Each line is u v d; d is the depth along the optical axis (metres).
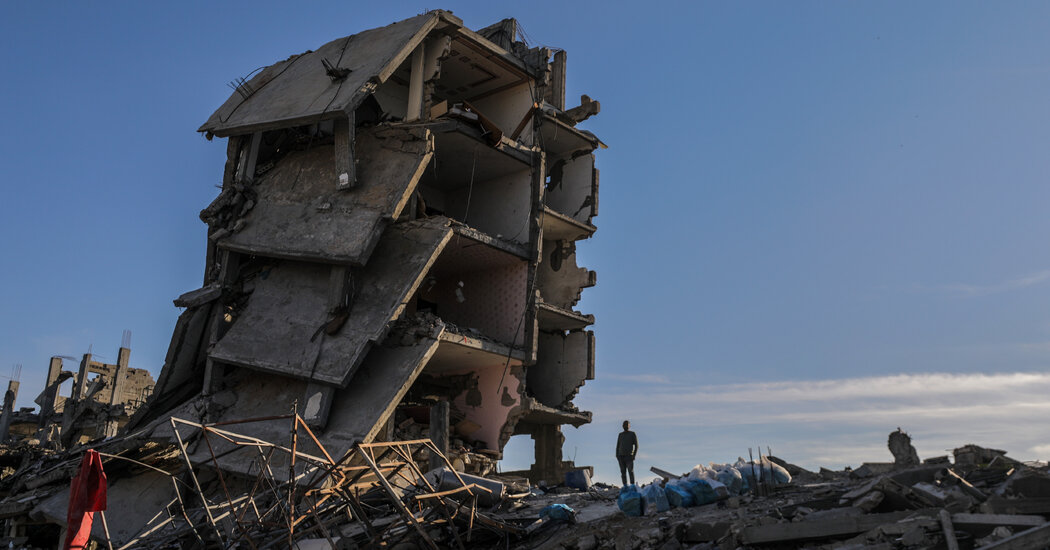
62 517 18.62
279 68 26.17
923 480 10.04
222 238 22.83
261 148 24.16
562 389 30.42
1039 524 7.64
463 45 25.41
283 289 21.81
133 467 20.42
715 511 11.62
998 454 10.88
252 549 11.52
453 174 27.23
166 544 13.63
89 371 46.16
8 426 42.28
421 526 11.70
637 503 12.41
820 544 9.06
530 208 26.33
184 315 21.64
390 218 20.55
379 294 20.70
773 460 14.24
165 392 22.08
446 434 18.08
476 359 25.17
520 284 25.97
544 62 28.53
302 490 12.09
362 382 19.84
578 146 31.16
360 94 21.02
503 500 13.55
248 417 19.97
